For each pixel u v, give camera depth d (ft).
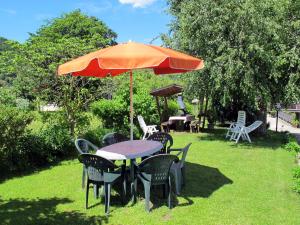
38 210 19.12
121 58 17.60
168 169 18.94
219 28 38.73
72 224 17.17
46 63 38.09
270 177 25.75
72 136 35.27
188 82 43.09
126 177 20.74
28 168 28.50
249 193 21.80
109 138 27.25
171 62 18.02
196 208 19.07
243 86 39.75
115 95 45.16
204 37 40.16
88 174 19.30
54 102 38.63
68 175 26.40
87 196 19.40
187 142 43.14
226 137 46.37
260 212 18.61
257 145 40.88
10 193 22.15
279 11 39.96
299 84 42.16
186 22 40.22
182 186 22.99
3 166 27.25
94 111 43.14
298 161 32.07
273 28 37.96
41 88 37.81
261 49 36.32
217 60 38.17
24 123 28.22
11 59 38.52
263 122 49.93
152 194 21.29
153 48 19.25
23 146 28.14
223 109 61.41
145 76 73.87
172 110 62.18
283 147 39.58
